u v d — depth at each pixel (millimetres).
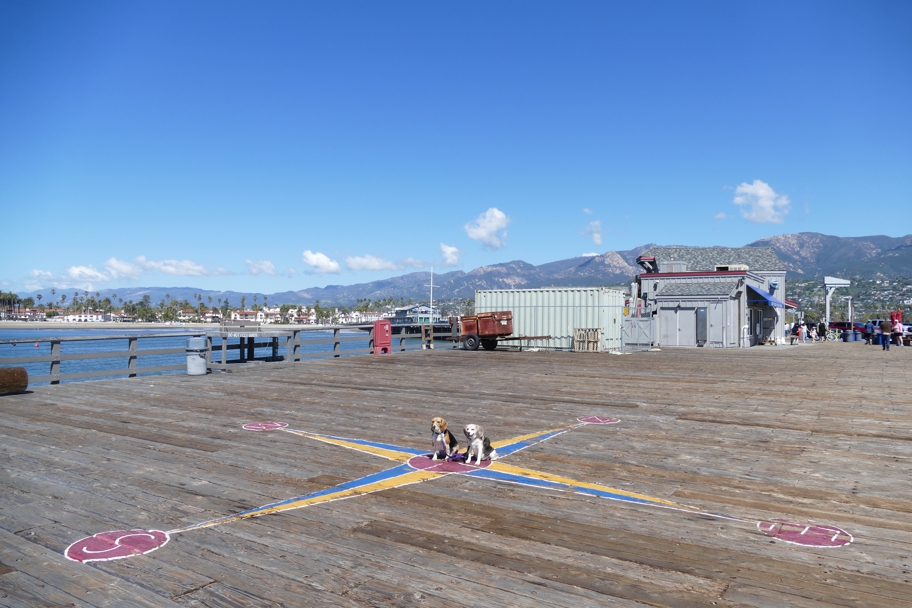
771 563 5070
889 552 5312
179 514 6227
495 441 9820
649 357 27250
